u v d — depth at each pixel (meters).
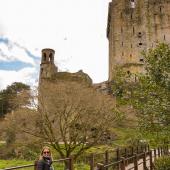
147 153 18.94
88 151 28.94
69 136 28.67
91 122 28.56
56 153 31.20
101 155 15.23
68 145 28.19
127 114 26.92
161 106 14.80
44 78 65.81
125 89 17.08
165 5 71.12
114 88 17.66
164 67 15.43
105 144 30.34
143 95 15.84
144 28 70.50
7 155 34.66
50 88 31.77
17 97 32.50
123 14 73.38
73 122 28.47
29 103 30.80
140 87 16.38
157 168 16.73
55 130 28.97
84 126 28.41
